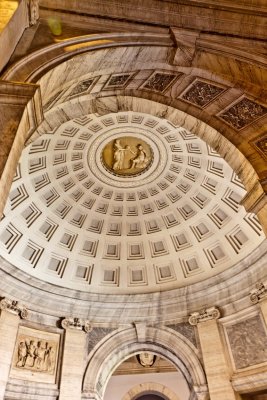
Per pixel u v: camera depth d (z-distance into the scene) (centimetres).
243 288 1786
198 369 1708
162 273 2100
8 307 1684
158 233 2133
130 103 1082
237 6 961
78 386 1677
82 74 873
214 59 951
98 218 2109
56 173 1909
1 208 557
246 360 1620
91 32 877
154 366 2400
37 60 753
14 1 708
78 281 2036
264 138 905
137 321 1942
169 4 943
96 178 1995
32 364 1652
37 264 1933
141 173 1989
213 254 2006
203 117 1005
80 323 1872
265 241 1691
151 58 936
